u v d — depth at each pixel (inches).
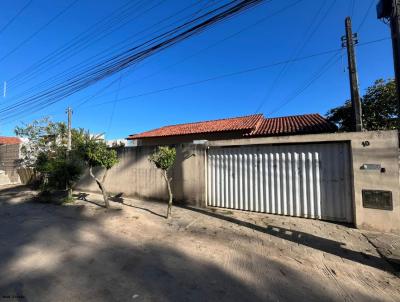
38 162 483.2
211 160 322.0
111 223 252.8
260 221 256.7
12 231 231.1
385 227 220.2
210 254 177.2
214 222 255.4
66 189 454.6
